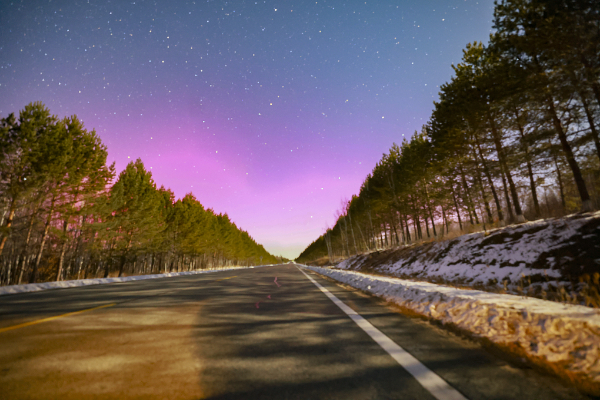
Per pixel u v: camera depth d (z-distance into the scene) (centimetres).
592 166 1498
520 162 1592
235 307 588
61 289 998
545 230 1025
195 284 1175
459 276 1087
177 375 237
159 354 291
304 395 202
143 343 329
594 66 1163
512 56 1460
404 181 3225
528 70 1428
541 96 1380
